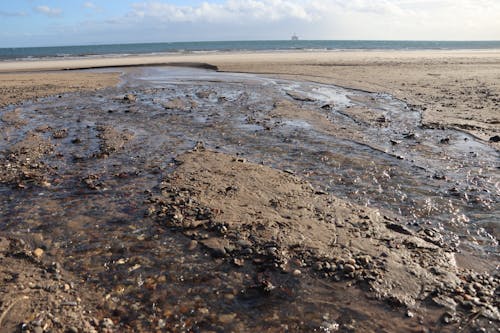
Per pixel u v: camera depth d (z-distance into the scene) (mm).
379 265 5148
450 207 6902
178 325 4254
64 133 12477
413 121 13531
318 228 6117
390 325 4207
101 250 5680
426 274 4996
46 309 4375
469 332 4082
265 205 6914
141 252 5609
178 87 23719
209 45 148250
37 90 22391
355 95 19656
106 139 11656
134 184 8078
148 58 53688
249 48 107062
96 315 4379
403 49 90625
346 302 4555
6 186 8180
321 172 8727
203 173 8500
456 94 18906
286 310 4465
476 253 5516
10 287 4750
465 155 9719
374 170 8781
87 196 7586
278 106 16562
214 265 5285
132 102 18250
